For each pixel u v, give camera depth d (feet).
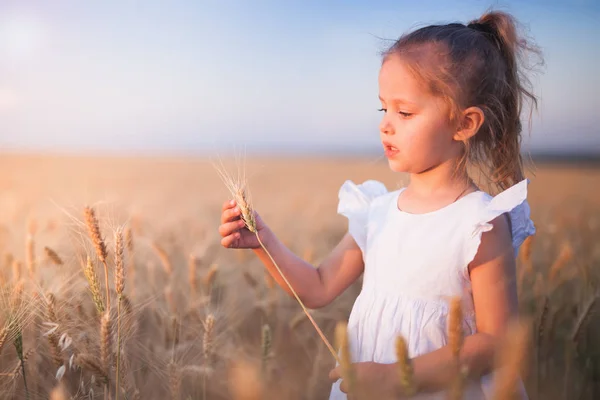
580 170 129.39
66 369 7.68
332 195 42.86
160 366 8.97
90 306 8.10
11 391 7.67
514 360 3.87
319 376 10.00
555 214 24.00
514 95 6.91
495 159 6.86
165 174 93.04
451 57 6.15
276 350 11.29
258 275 13.82
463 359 5.53
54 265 8.57
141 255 12.78
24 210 15.51
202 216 24.76
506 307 5.93
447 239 6.13
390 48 6.61
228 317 11.38
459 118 6.20
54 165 56.29
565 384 9.77
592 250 15.25
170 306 9.61
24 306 7.28
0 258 10.53
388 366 5.40
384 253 6.66
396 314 6.28
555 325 10.00
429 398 5.55
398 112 6.27
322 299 7.32
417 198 6.68
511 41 6.88
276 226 23.26
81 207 7.07
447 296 6.11
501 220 6.16
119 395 6.86
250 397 3.53
